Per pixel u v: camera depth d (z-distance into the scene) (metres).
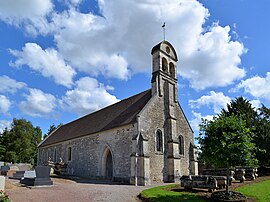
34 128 67.56
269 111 25.89
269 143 23.39
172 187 15.96
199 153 13.56
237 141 12.54
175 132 25.47
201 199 12.34
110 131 25.36
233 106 27.98
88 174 27.44
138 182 20.70
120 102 31.19
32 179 17.66
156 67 26.23
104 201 12.13
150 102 24.14
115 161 23.64
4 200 10.58
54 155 37.06
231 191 12.91
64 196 13.18
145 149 21.73
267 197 11.81
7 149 58.94
